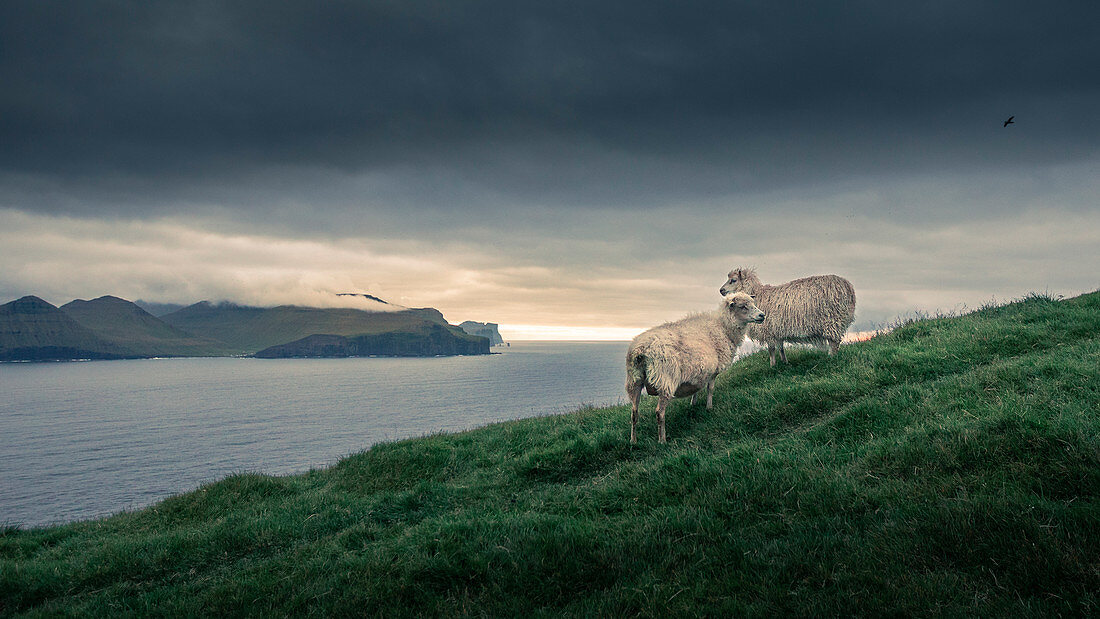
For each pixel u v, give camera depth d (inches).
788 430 394.9
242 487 480.1
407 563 232.4
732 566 207.9
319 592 227.9
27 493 5354.3
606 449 418.3
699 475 293.1
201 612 232.1
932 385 380.2
